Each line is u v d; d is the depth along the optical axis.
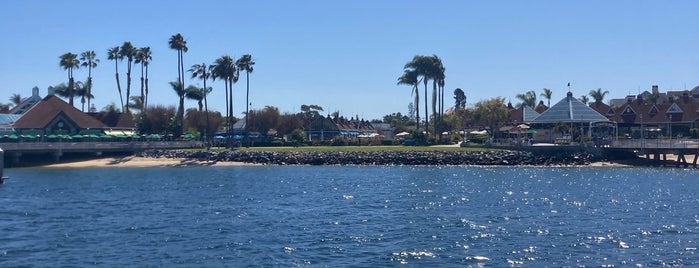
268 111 166.50
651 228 41.22
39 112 128.75
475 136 151.88
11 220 44.34
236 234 39.12
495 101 166.88
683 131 136.00
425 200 56.81
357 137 148.12
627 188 68.00
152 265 31.05
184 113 164.50
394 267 30.73
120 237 37.97
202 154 114.31
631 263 31.36
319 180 79.19
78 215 46.84
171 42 149.50
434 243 36.28
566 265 31.05
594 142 108.56
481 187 69.62
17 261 31.69
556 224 42.94
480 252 33.88
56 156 105.94
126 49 157.12
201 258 32.50
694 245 35.56
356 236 38.50
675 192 63.56
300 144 138.12
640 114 136.88
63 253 33.50
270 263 31.50
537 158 107.44
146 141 128.50
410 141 135.00
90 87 168.62
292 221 44.38
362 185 71.88
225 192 63.97
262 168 103.81
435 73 148.88
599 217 46.28
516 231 40.16
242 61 138.50
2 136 116.69
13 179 79.81
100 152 111.88
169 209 50.47
